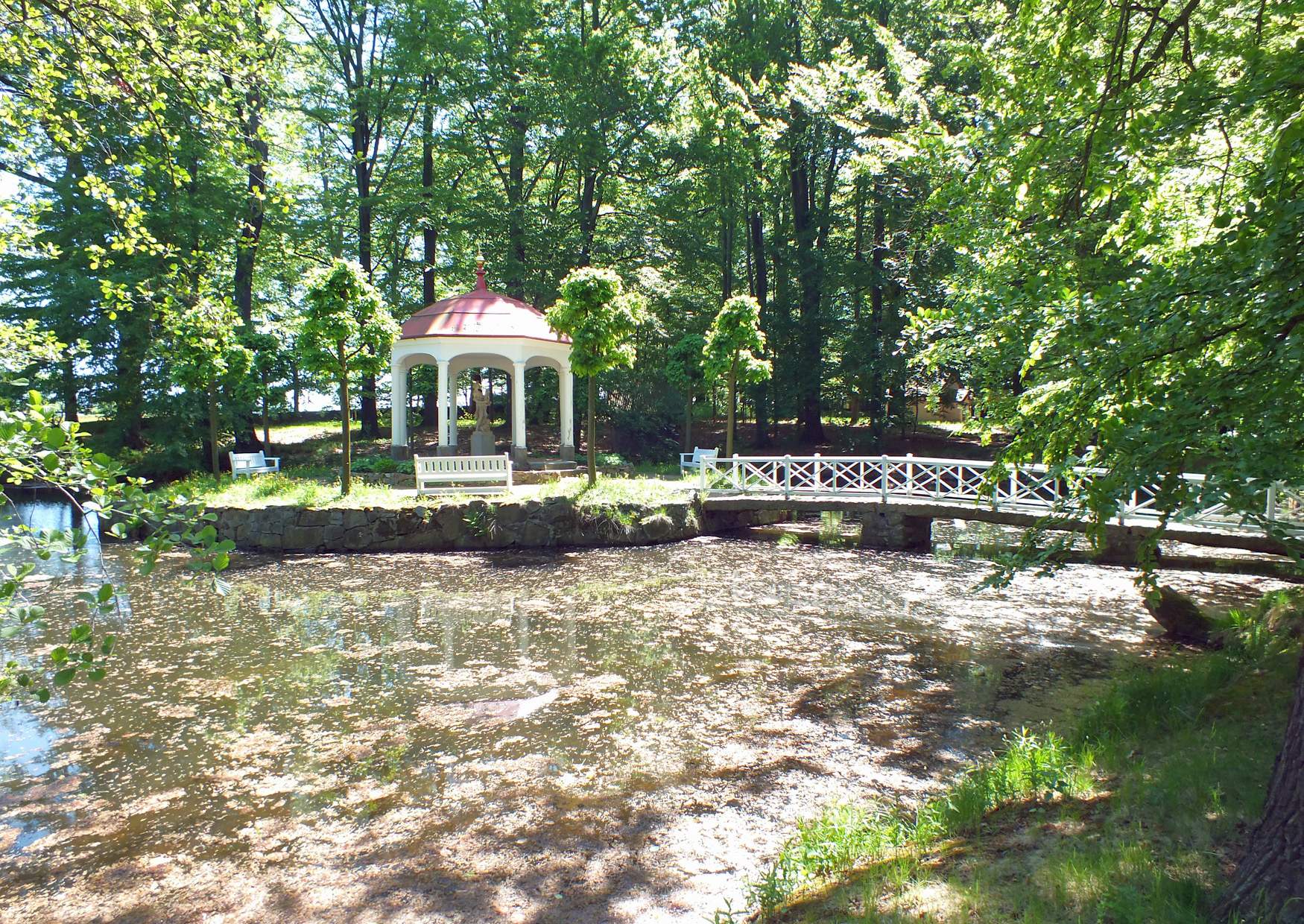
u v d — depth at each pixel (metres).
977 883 3.12
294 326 25.27
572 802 4.96
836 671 7.40
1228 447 3.38
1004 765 4.73
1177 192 5.38
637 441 27.48
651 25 28.28
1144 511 11.70
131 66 5.11
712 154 25.77
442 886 4.08
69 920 3.86
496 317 19.80
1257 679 5.48
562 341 20.25
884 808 4.74
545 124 26.48
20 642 8.55
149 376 22.78
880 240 26.70
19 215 5.41
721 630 8.84
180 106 5.59
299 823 4.75
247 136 5.91
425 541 13.87
